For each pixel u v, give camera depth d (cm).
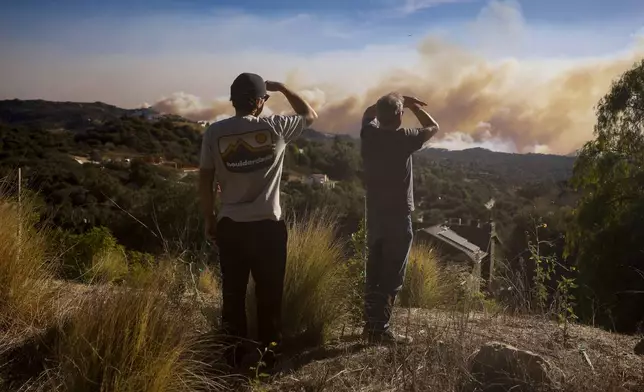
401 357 368
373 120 452
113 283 412
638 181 2175
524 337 416
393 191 428
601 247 1822
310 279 436
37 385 304
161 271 387
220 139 364
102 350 306
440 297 593
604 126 2445
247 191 366
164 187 1512
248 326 419
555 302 455
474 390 328
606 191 2186
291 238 455
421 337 423
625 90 2425
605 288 1756
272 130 369
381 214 430
